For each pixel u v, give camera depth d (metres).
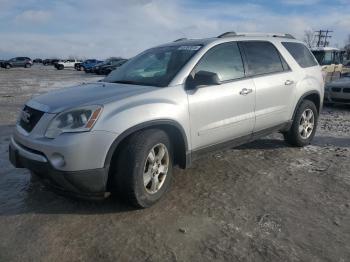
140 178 3.62
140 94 3.81
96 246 3.12
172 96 3.97
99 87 4.23
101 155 3.43
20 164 3.80
